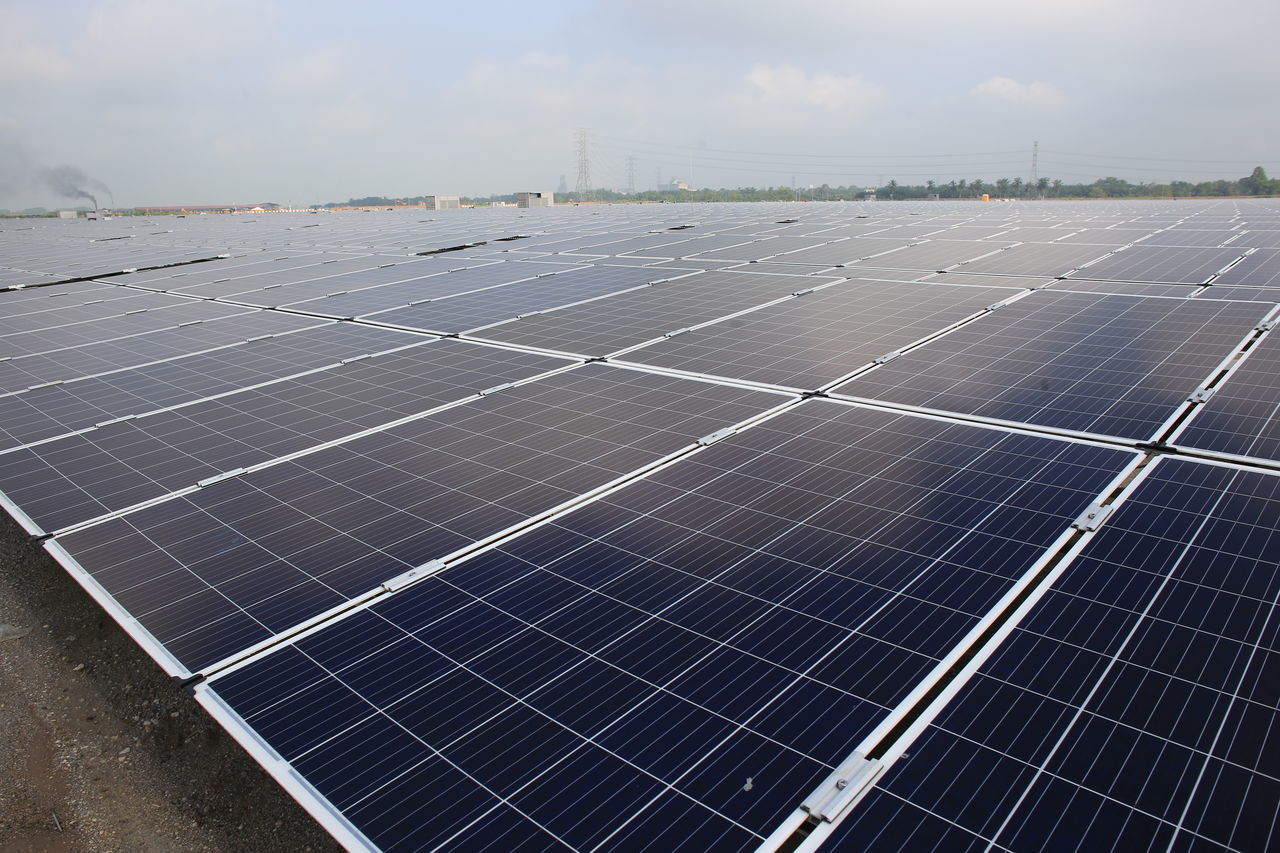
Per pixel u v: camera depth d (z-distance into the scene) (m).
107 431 16.45
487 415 15.93
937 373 16.67
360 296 30.47
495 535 11.26
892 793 6.54
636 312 24.45
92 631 14.89
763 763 7.02
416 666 8.70
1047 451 12.60
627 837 6.40
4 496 13.59
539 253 42.09
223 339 24.09
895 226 50.28
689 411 15.40
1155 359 16.67
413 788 7.08
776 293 26.33
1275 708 7.15
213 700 8.41
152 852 10.15
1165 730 6.99
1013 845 6.01
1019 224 48.59
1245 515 10.27
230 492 13.23
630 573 10.08
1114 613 8.59
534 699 8.07
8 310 31.59
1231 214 53.09
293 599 10.14
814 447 13.34
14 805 10.91
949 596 9.16
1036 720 7.21
